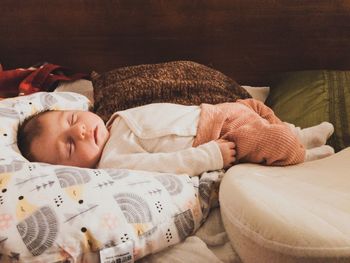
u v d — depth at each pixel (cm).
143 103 122
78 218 67
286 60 156
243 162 93
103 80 136
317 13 147
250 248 60
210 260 72
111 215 68
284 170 84
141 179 77
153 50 159
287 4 147
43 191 70
